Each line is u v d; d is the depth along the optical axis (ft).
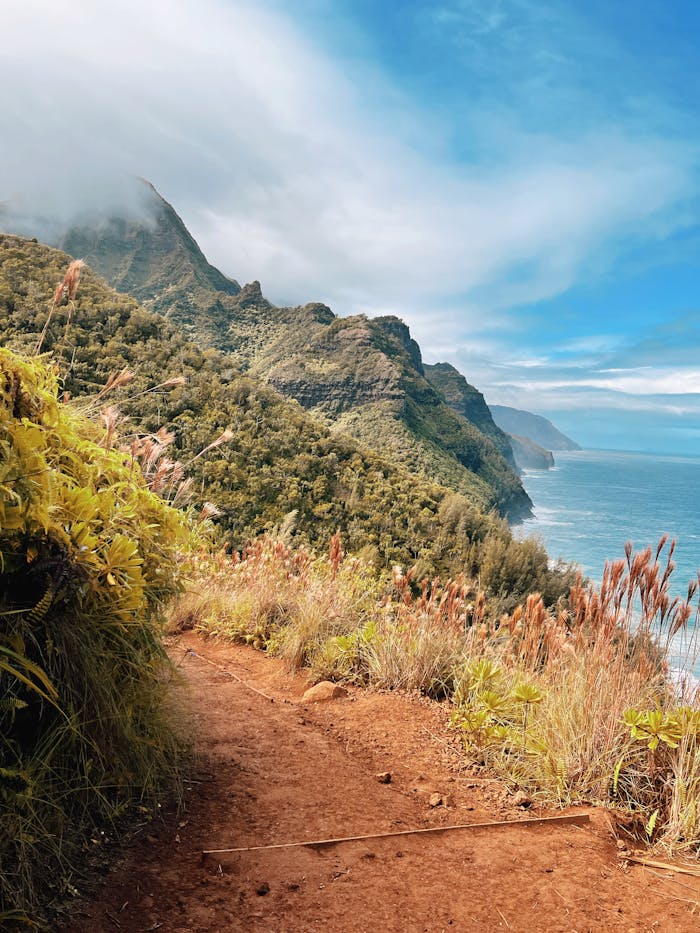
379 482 177.17
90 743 5.81
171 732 7.79
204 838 6.36
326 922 5.09
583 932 5.10
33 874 4.94
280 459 166.50
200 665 13.87
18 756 5.30
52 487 5.69
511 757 9.14
